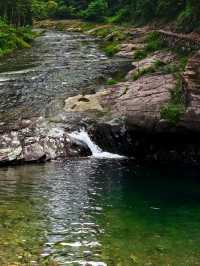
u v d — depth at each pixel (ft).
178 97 86.22
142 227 49.34
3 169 72.64
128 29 256.32
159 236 46.88
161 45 166.40
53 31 313.94
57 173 70.95
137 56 168.25
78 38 253.03
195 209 55.98
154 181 68.33
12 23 281.95
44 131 84.89
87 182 66.74
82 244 44.19
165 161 81.30
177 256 42.09
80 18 386.93
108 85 116.67
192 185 66.59
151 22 252.21
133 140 83.92
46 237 45.52
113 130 84.48
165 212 54.70
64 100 103.65
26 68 145.48
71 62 159.63
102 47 209.97
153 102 86.84
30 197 58.65
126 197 60.13
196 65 92.79
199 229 49.19
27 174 69.92
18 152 77.00
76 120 90.63
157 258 41.50
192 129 77.71
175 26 196.24
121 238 46.11
